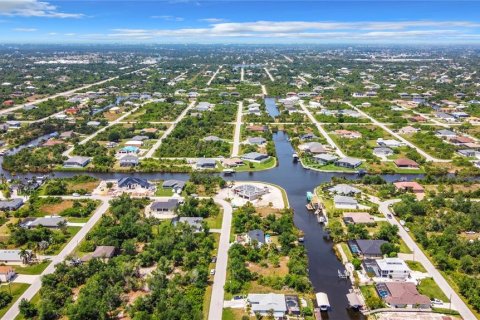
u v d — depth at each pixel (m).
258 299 135.62
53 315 127.44
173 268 155.62
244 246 169.62
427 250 169.12
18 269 154.12
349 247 172.38
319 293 141.25
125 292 140.62
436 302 137.00
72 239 176.62
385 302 138.00
